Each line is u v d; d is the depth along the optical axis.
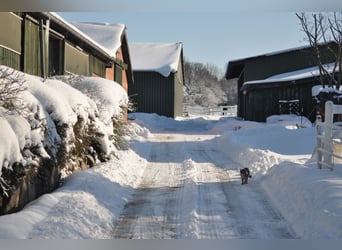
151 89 44.12
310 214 7.77
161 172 13.60
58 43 17.75
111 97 14.07
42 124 8.43
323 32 27.75
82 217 7.63
